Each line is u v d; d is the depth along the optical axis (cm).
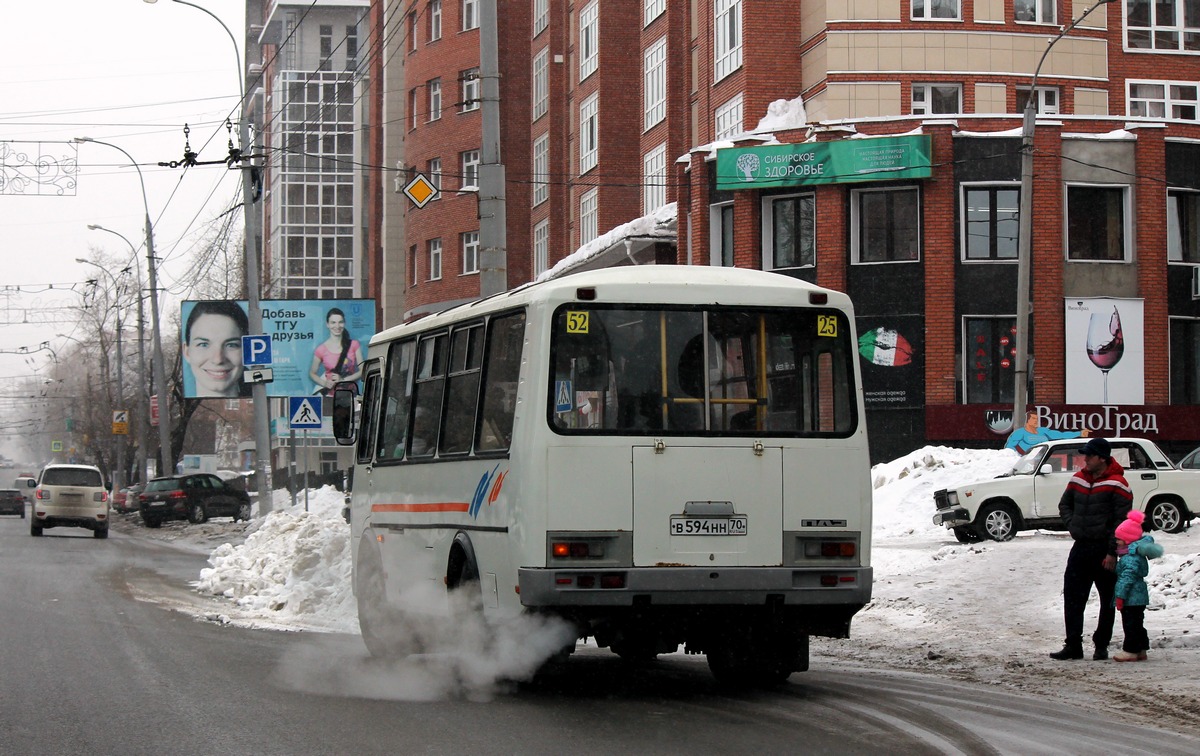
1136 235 3688
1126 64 4038
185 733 853
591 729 874
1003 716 926
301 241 8838
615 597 962
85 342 8019
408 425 1252
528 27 5975
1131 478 2319
